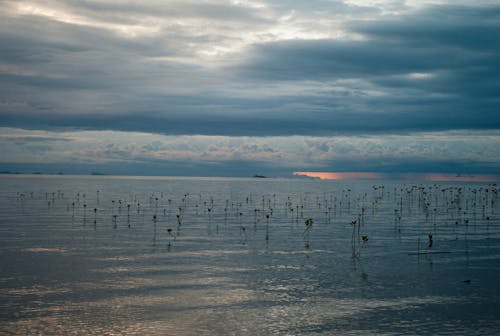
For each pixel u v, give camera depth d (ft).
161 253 176.55
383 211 380.99
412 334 99.30
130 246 190.19
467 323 105.70
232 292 126.93
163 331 99.04
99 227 248.73
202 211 364.99
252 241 209.26
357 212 370.53
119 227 250.57
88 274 141.49
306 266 158.20
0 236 208.64
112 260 161.79
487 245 201.57
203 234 229.66
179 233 231.91
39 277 136.67
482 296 124.88
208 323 104.12
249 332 99.50
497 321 107.04
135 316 107.04
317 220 304.30
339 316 109.70
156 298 120.26
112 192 644.69
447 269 154.92
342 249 190.70
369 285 135.13
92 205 402.72
